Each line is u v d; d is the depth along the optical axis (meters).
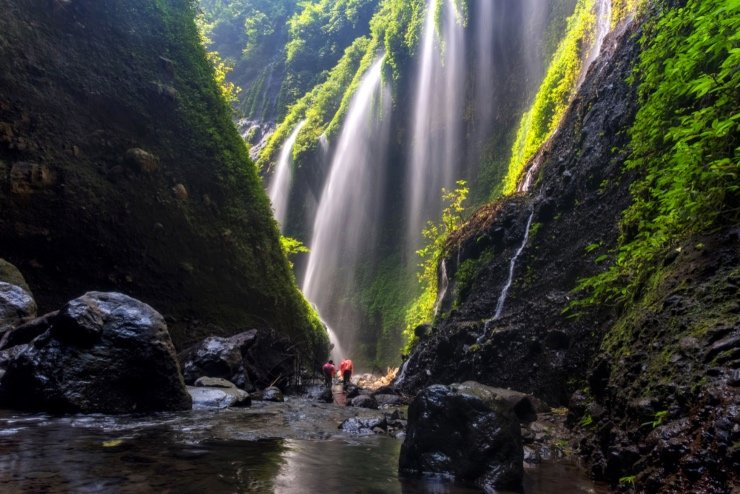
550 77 17.44
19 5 10.25
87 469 3.17
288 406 7.56
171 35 13.71
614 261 7.23
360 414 6.77
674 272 4.22
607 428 3.89
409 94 28.86
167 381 5.91
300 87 40.66
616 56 10.55
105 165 10.55
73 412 5.09
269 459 3.83
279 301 13.60
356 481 3.38
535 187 12.16
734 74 4.12
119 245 10.12
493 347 8.98
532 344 8.18
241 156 14.35
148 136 11.71
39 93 9.91
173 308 10.61
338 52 40.69
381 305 24.64
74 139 10.20
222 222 12.70
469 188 23.81
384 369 21.47
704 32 4.60
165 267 10.81
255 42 48.56
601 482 3.56
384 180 28.80
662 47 6.48
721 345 3.03
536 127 17.02
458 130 25.84
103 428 4.57
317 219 31.06
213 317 11.24
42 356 5.27
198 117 13.29
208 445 4.19
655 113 6.41
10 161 9.09
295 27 43.50
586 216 8.99
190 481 3.04
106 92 11.17
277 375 10.76
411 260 25.20
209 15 51.44
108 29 11.96
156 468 3.30
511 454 3.63
